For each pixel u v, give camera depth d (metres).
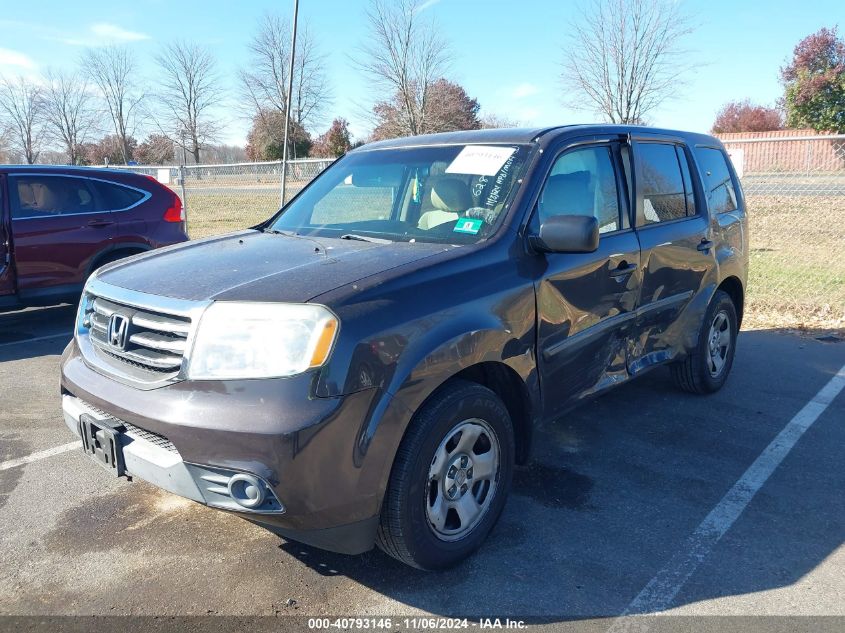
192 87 44.78
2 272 7.04
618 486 3.87
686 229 4.61
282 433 2.42
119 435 2.79
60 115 42.84
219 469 2.49
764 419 4.84
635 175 4.23
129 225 7.93
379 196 3.98
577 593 2.91
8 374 6.06
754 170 21.80
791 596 2.88
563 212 3.66
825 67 34.59
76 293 7.61
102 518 3.54
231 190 16.86
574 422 4.80
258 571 3.06
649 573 3.05
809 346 6.73
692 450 4.34
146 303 2.84
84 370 3.06
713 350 5.27
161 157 46.09
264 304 2.60
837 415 4.91
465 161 3.79
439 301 2.88
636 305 4.12
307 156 42.19
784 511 3.59
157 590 2.93
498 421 3.13
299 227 4.07
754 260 11.10
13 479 3.98
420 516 2.80
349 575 3.04
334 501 2.54
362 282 2.75
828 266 10.48
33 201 7.30
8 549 3.24
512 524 3.46
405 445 2.73
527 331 3.26
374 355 2.60
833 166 22.30
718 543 3.29
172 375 2.66
